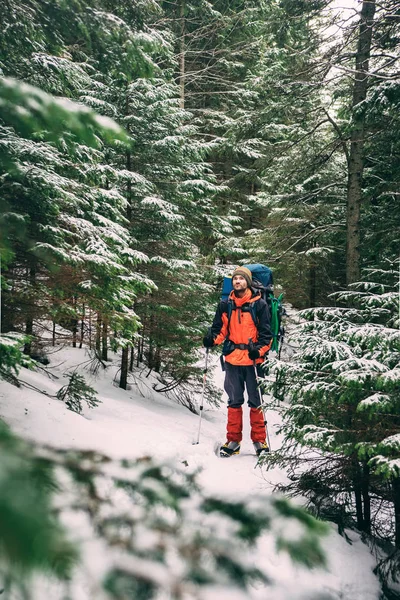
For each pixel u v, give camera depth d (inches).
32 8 120.0
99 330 240.8
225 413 362.6
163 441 183.6
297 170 328.8
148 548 36.4
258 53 538.9
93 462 45.1
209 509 42.4
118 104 288.0
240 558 38.0
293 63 295.1
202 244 422.6
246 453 203.9
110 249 195.6
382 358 124.9
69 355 329.7
